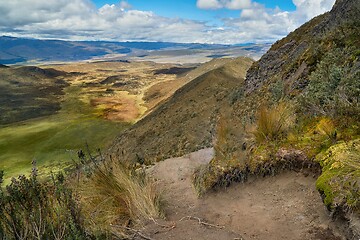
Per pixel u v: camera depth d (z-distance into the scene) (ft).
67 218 8.91
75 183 12.89
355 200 9.70
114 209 12.22
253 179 15.08
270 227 11.39
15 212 8.44
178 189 17.08
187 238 10.69
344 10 47.60
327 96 17.54
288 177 14.25
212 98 124.57
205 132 65.77
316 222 10.91
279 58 75.20
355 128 13.97
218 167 16.21
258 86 70.59
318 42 40.65
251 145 17.04
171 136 92.38
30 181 9.58
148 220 12.16
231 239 10.55
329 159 12.64
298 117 17.79
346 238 9.66
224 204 14.12
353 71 19.67
